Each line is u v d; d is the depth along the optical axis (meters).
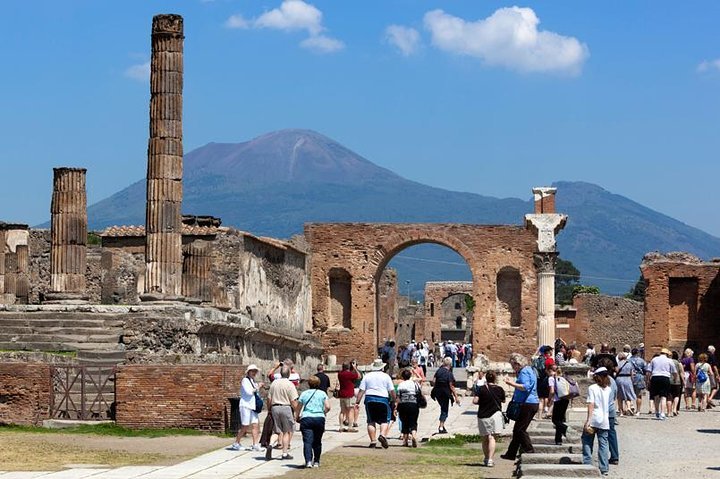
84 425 48.38
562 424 44.81
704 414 62.12
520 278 105.06
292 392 43.16
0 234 87.31
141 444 45.00
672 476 39.19
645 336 101.31
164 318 56.78
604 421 39.84
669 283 100.94
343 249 105.94
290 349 83.38
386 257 105.94
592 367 66.38
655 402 59.38
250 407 44.69
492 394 42.69
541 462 40.84
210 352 59.66
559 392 44.72
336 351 105.88
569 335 125.50
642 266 101.38
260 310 87.06
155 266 63.25
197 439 46.84
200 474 38.66
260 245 87.12
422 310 187.62
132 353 55.12
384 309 151.00
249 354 70.56
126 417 48.59
